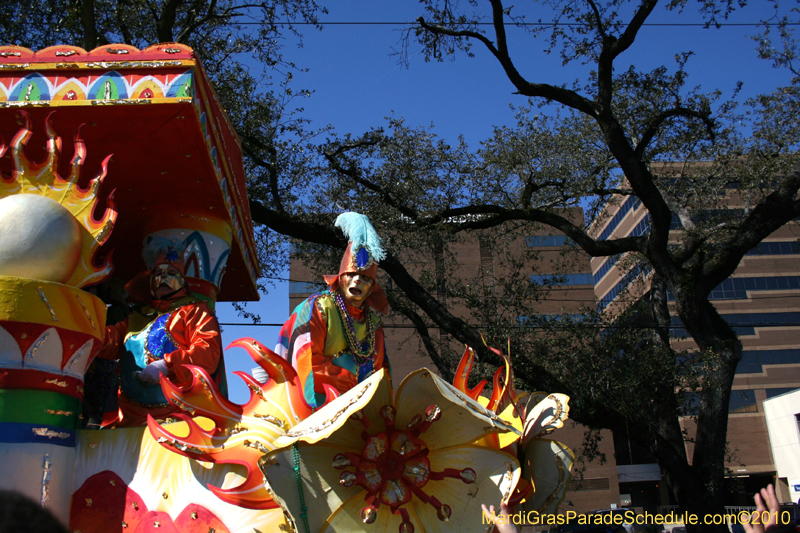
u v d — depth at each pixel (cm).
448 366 1362
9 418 286
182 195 423
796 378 4478
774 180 1420
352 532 277
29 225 300
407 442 297
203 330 388
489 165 1457
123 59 343
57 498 296
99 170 391
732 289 4694
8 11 950
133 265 511
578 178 1484
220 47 1153
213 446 297
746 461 4266
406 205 1364
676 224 3384
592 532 1464
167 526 295
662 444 1135
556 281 1521
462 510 293
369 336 404
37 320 292
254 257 564
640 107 1359
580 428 2955
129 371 397
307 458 281
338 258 1377
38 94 339
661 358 1205
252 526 288
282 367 317
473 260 2142
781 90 1385
